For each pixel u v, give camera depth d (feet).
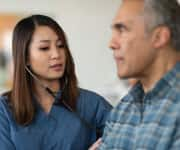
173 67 3.27
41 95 5.16
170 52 3.25
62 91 5.16
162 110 3.17
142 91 3.56
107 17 11.76
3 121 5.02
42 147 4.99
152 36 3.19
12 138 4.98
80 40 11.76
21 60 5.05
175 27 3.20
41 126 5.05
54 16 11.60
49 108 5.16
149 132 3.16
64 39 5.08
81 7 11.70
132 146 3.38
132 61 3.25
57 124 5.09
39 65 4.97
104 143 3.77
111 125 3.77
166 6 3.18
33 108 5.07
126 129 3.50
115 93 11.14
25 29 5.01
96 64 11.82
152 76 3.32
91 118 5.25
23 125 5.01
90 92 5.42
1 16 11.39
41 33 4.95
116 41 3.30
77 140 5.08
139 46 3.22
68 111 5.17
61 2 11.62
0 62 11.35
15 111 5.04
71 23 11.69
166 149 3.04
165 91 3.24
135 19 3.21
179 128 3.06
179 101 3.15
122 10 3.28
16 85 5.09
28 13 11.48
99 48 11.82
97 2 11.73
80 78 11.81
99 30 11.78
